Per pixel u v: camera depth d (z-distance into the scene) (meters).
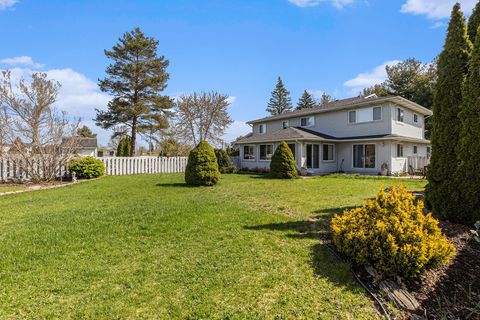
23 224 5.53
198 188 10.79
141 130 27.64
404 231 3.49
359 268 3.61
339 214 6.29
